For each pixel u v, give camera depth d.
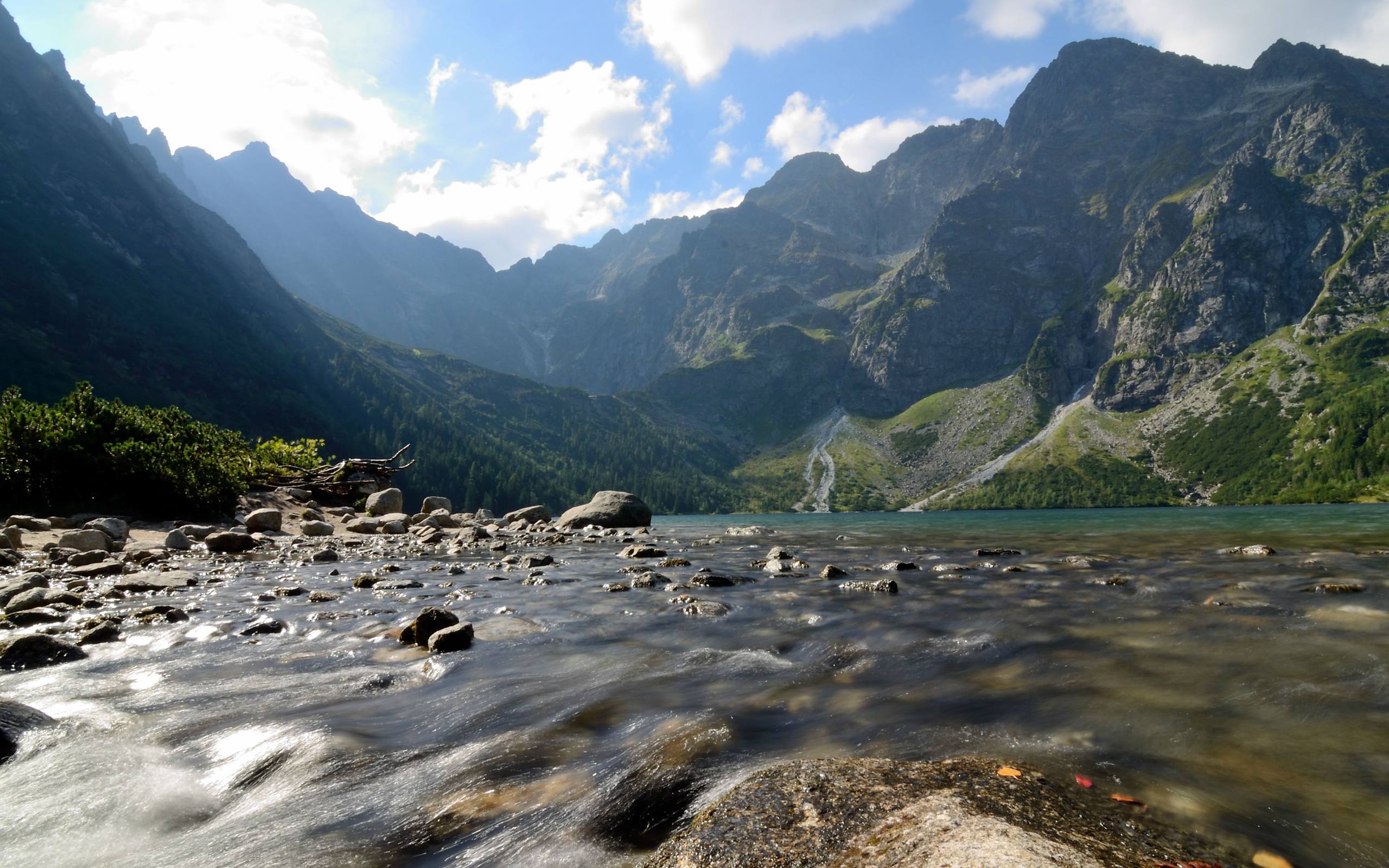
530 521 41.38
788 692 6.51
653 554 20.89
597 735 5.51
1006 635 8.59
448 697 6.66
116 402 26.91
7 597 11.63
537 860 3.76
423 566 18.02
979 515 107.62
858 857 3.26
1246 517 63.03
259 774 5.04
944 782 4.10
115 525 20.88
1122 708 5.71
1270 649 7.44
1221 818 3.80
